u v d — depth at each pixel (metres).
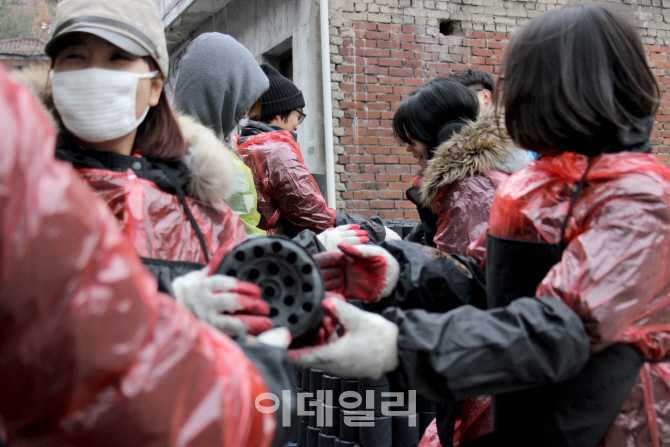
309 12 4.99
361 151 5.07
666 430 1.08
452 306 1.38
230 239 1.37
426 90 2.30
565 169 1.13
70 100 1.19
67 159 1.21
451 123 2.22
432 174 2.04
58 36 1.17
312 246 1.82
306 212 2.62
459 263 1.41
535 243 1.13
